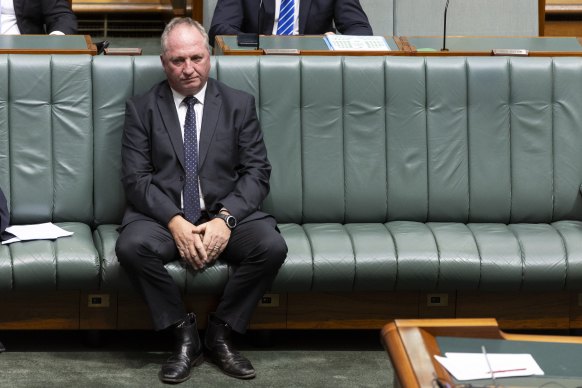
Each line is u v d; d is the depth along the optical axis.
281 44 11.88
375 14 15.08
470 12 15.26
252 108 10.61
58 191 10.77
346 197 11.11
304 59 11.14
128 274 9.66
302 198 11.08
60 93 10.82
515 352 6.84
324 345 10.46
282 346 10.40
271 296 10.17
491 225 11.05
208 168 10.29
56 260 9.64
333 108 11.13
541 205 11.23
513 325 10.47
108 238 10.12
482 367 6.56
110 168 10.87
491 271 10.09
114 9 21.28
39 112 10.79
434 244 10.23
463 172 11.20
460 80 11.23
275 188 11.02
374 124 11.16
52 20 14.14
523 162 11.26
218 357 9.63
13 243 9.86
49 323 9.98
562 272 10.14
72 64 10.85
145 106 10.45
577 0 20.05
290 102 11.08
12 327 9.94
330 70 11.12
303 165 11.09
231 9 13.89
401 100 11.18
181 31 10.26
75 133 10.81
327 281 9.96
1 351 9.95
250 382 9.35
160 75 10.94
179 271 9.70
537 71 11.30
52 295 9.94
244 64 11.06
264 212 10.94
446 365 6.57
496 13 15.33
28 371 9.45
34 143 10.77
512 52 11.66
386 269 10.00
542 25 15.52
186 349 9.52
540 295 10.45
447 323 7.06
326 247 10.08
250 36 11.98
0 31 14.05
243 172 10.47
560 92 11.33
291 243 10.12
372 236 10.34
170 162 10.27
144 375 9.46
